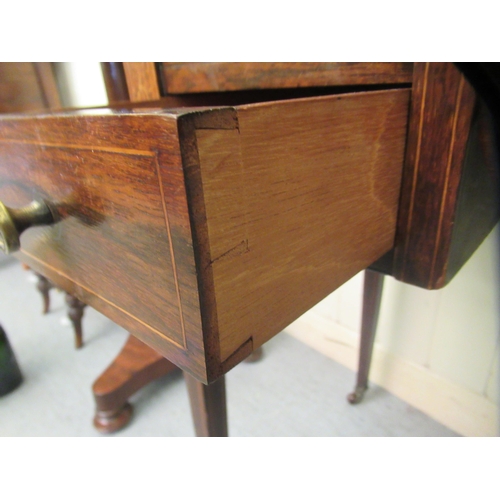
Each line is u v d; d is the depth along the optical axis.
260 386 0.89
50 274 0.37
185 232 0.20
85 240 0.29
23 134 0.29
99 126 0.22
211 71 0.49
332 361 0.97
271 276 0.26
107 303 0.30
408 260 0.42
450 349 0.72
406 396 0.83
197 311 0.21
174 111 0.19
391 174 0.37
